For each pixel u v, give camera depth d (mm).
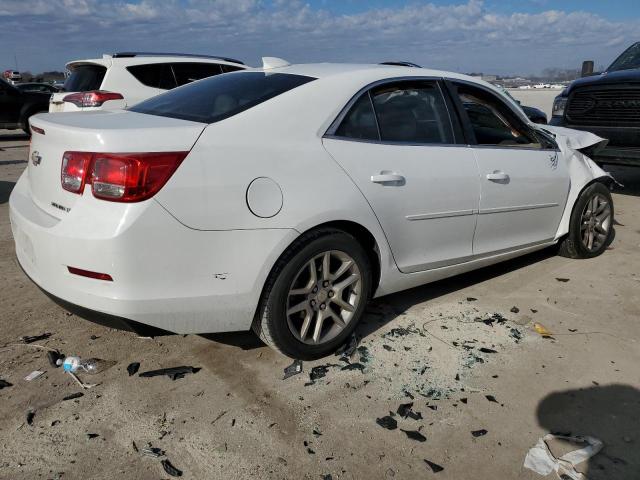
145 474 2201
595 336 3381
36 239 2561
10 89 14328
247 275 2621
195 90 3332
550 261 4734
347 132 3039
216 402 2658
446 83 3645
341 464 2275
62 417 2527
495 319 3588
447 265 3615
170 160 2414
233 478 2193
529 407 2668
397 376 2902
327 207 2809
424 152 3332
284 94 2904
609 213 4844
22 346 3135
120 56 8578
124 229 2324
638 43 7980
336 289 2998
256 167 2617
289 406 2637
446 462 2301
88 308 2451
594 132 6875
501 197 3791
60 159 2561
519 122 4148
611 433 2492
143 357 3045
